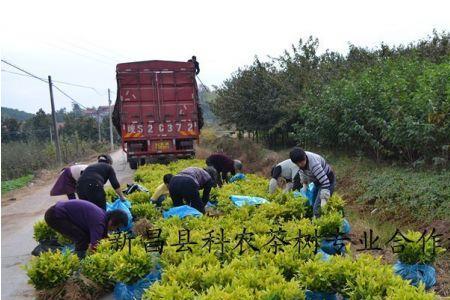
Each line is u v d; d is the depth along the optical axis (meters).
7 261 7.70
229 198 8.48
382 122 10.38
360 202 9.69
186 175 7.61
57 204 6.25
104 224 6.22
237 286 4.31
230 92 21.48
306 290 4.66
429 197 8.06
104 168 7.88
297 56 19.02
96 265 5.66
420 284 4.07
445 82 9.36
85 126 50.31
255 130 20.50
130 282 5.33
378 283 4.22
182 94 16.09
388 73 12.10
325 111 13.27
